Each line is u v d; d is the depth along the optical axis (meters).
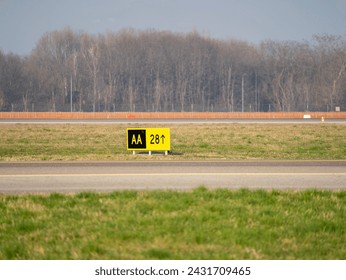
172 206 45.00
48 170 71.00
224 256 33.81
